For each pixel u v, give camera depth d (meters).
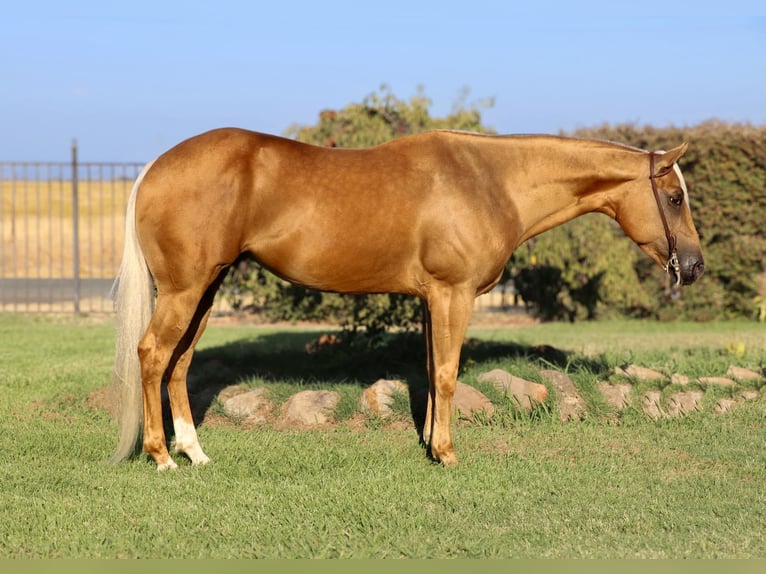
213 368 8.04
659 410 6.87
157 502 4.87
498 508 4.88
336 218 5.37
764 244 12.89
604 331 12.17
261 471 5.47
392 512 4.74
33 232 24.27
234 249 5.33
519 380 6.96
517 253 12.45
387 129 10.30
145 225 5.29
